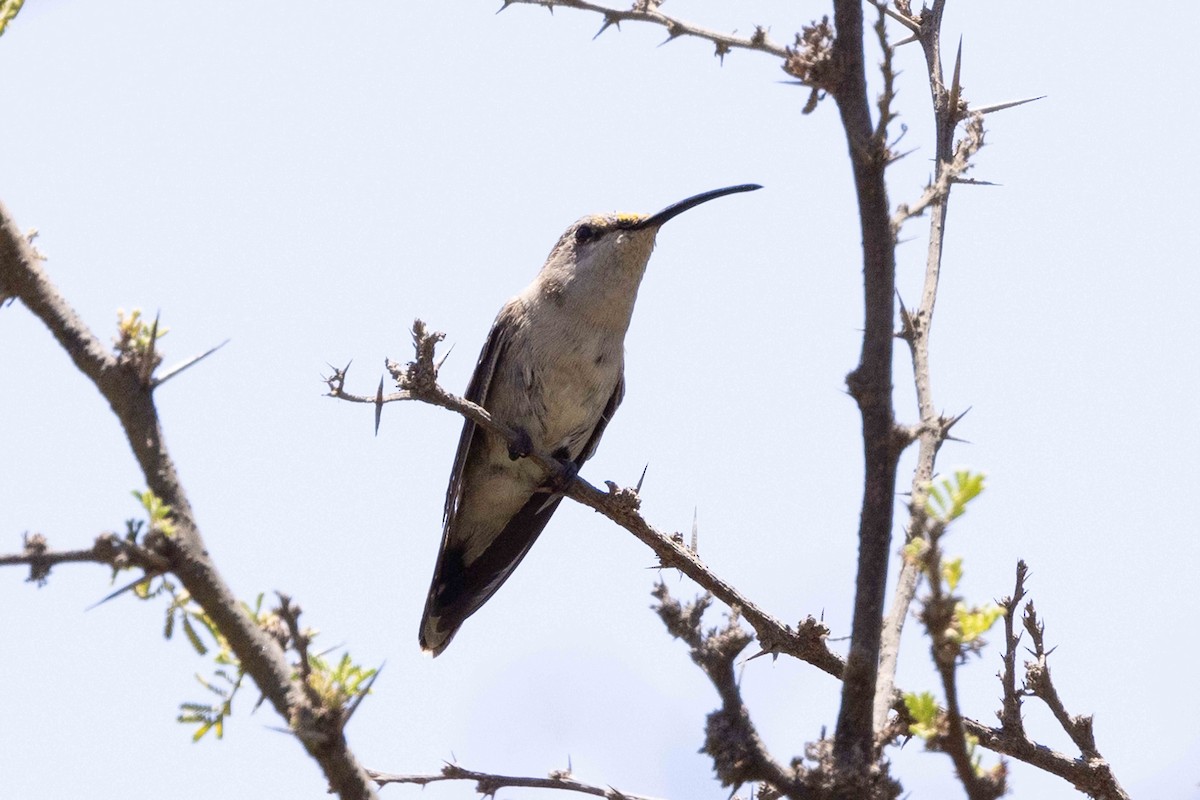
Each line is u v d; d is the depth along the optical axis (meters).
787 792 5.46
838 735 5.78
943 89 8.49
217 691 5.80
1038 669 8.65
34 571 5.02
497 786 8.34
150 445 5.40
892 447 5.99
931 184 7.56
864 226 6.11
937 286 8.11
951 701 4.71
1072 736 8.57
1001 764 4.80
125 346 5.50
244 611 5.30
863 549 5.97
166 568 5.17
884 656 6.84
